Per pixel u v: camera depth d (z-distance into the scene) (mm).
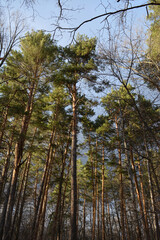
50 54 11711
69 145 16750
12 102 11992
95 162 18125
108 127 13977
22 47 11703
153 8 5695
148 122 4562
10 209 8883
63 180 14570
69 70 11766
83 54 12000
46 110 15883
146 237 9281
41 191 12164
